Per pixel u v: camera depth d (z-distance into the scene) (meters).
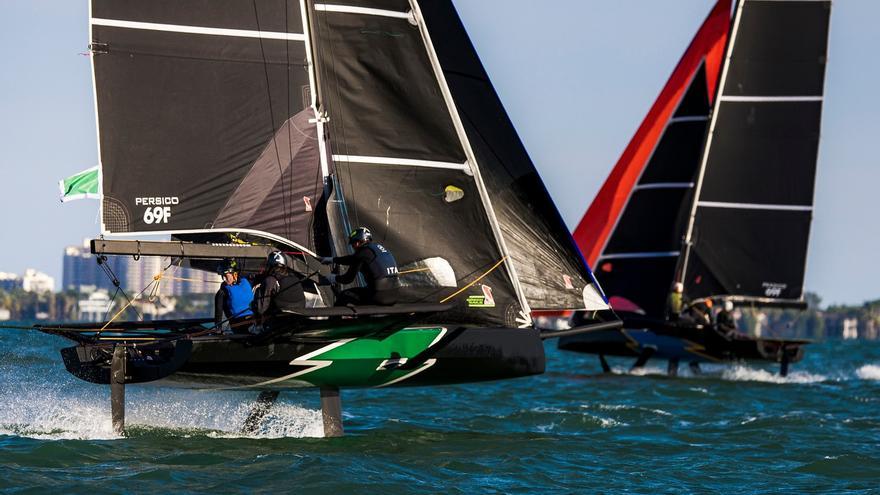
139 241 49.03
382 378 50.09
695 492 41.66
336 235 52.62
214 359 46.47
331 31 53.34
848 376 104.81
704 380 93.25
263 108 51.94
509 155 55.78
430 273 53.16
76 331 49.41
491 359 51.31
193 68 50.62
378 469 42.69
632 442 52.66
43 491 37.19
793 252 101.69
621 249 103.06
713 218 102.12
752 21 101.56
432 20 56.47
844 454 49.09
